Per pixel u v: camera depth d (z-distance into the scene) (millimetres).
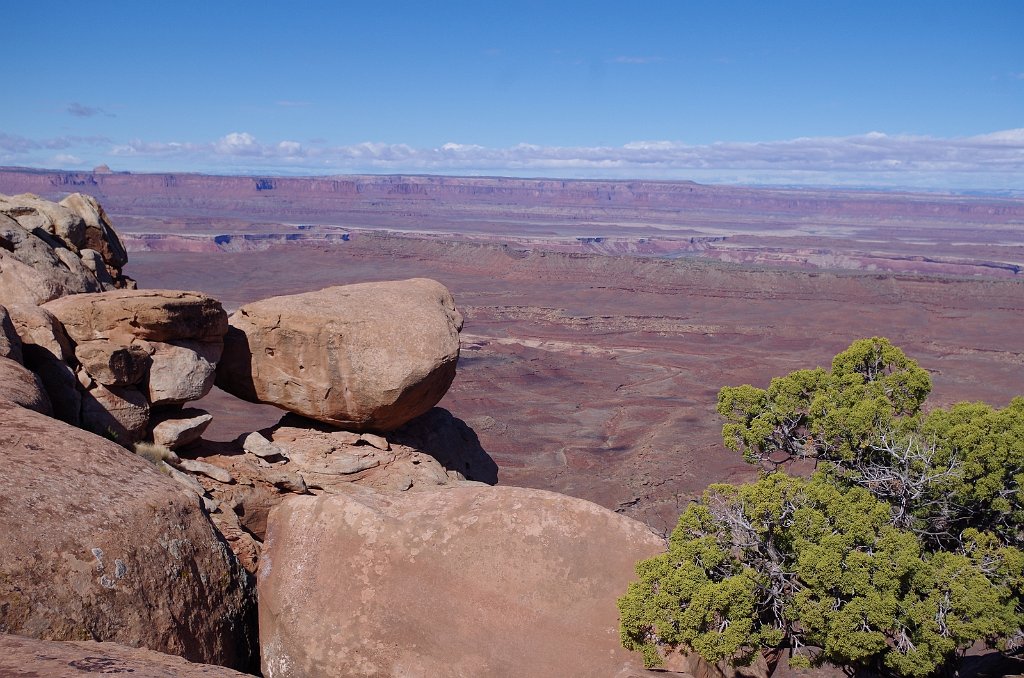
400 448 20000
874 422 15617
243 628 12008
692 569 12719
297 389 18984
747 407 17109
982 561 13297
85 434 11773
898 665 12570
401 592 12531
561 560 13094
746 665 12578
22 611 8273
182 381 16969
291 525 13453
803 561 12516
